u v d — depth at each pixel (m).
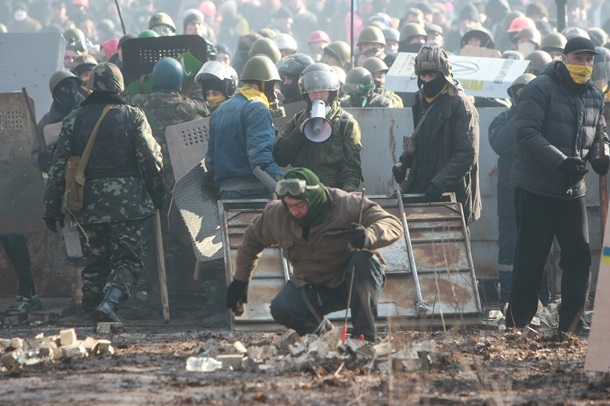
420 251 26.75
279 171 27.97
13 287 34.53
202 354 19.05
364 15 84.25
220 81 32.78
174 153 31.42
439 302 24.75
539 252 25.50
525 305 25.62
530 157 25.34
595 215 31.91
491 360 19.70
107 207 27.42
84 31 82.62
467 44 52.75
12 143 32.28
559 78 25.42
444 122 27.47
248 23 87.06
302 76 28.59
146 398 14.77
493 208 34.28
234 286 19.70
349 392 15.27
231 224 26.95
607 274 17.45
